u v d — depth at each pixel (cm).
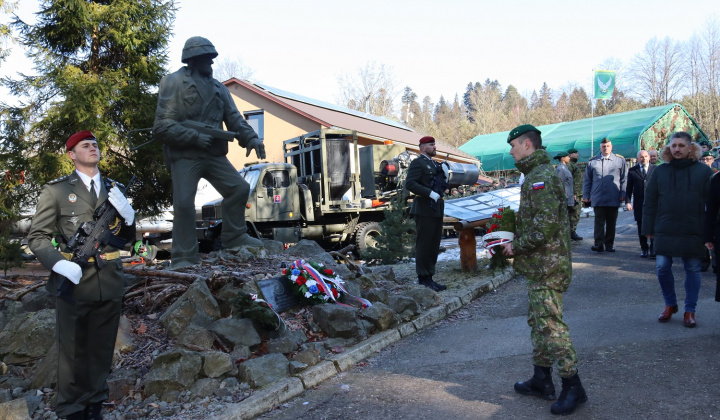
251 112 2292
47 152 1291
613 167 966
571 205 1088
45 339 459
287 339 475
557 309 361
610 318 571
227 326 469
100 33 1430
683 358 441
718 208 495
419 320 589
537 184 359
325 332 520
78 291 335
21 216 1268
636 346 479
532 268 366
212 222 1272
